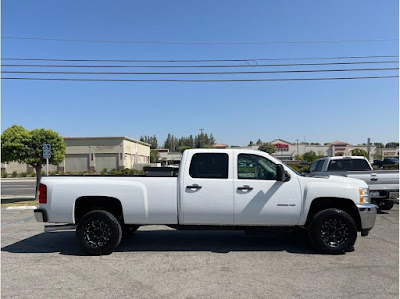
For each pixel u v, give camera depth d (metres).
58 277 5.57
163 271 5.79
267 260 6.34
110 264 6.23
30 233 9.06
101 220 6.83
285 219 6.79
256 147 90.12
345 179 7.06
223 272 5.69
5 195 20.86
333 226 6.70
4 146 14.93
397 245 7.33
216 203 6.77
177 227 7.00
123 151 50.19
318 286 5.03
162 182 6.89
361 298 4.60
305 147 93.69
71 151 50.00
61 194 6.93
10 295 4.84
